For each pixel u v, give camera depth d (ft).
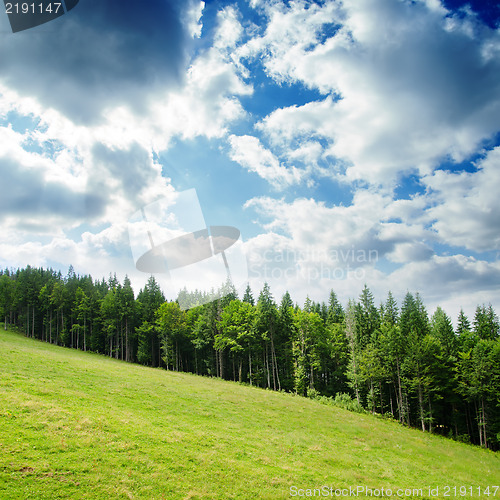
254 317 219.00
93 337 263.08
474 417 175.32
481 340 188.03
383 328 217.56
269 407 117.50
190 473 53.42
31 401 66.64
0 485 39.78
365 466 75.25
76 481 43.96
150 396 97.19
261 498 50.14
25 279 299.38
